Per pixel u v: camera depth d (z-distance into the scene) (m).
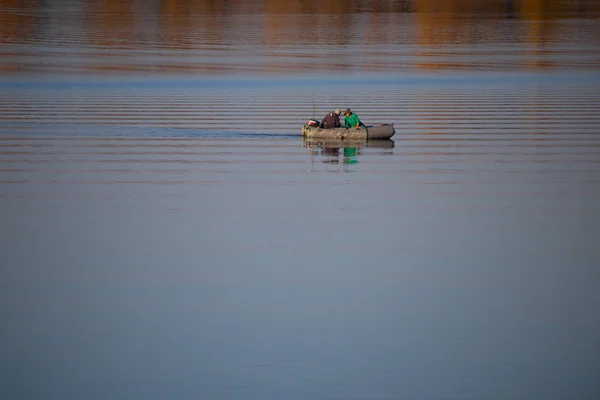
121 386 60.84
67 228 94.38
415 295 75.75
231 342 66.88
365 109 178.75
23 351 65.50
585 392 60.31
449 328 69.44
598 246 89.38
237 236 91.69
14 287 77.38
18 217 98.50
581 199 107.25
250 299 74.62
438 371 62.97
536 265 83.62
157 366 63.34
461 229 94.81
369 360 64.38
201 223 96.38
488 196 108.50
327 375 62.22
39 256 85.44
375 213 100.69
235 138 145.88
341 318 71.00
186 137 146.12
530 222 97.56
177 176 118.06
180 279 79.12
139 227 94.81
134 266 82.62
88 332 68.50
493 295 76.06
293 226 95.19
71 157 129.38
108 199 106.06
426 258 85.19
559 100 191.75
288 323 70.00
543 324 70.19
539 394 60.19
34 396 59.62
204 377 62.00
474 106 182.88
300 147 139.12
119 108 176.75
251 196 107.94
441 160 129.38
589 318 71.31
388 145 141.12
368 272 81.19
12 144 139.00
